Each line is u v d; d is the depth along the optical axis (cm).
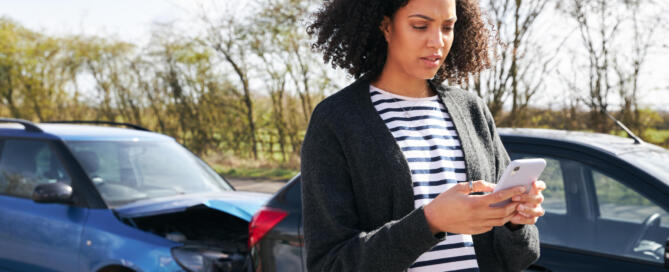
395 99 136
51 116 1961
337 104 129
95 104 1773
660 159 254
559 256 231
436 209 101
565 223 239
